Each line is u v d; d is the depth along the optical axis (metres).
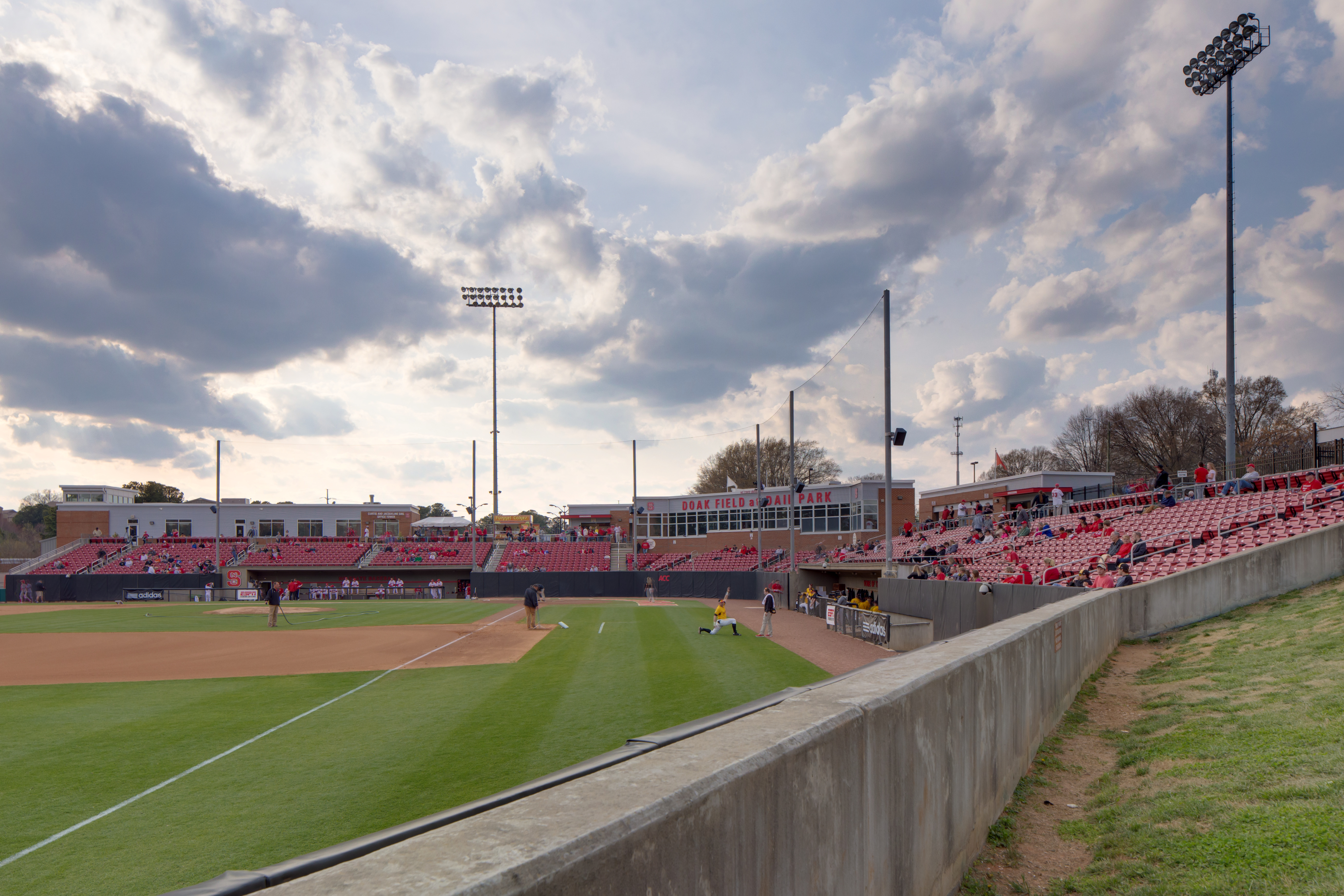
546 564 60.34
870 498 51.34
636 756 2.74
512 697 14.31
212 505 68.56
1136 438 57.94
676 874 1.91
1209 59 27.03
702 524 63.97
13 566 70.44
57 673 18.02
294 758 10.11
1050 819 5.53
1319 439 31.97
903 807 3.57
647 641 23.19
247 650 22.44
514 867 1.43
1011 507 46.38
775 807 2.40
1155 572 16.97
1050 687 7.80
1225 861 4.22
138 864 6.77
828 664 18.31
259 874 1.75
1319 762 5.26
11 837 7.40
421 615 35.19
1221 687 8.58
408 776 9.26
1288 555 14.58
